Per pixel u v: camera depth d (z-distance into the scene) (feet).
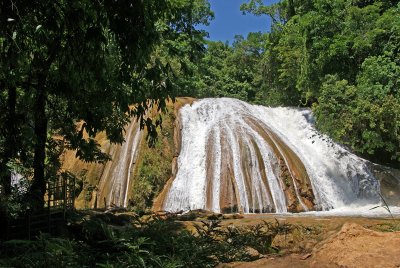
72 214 36.42
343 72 73.97
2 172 25.39
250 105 86.12
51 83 25.08
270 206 60.39
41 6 17.70
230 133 70.90
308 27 76.64
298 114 84.69
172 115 75.15
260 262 12.30
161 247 16.37
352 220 37.76
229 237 19.99
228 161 65.82
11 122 22.89
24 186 30.94
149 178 66.08
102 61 18.61
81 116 28.27
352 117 65.31
